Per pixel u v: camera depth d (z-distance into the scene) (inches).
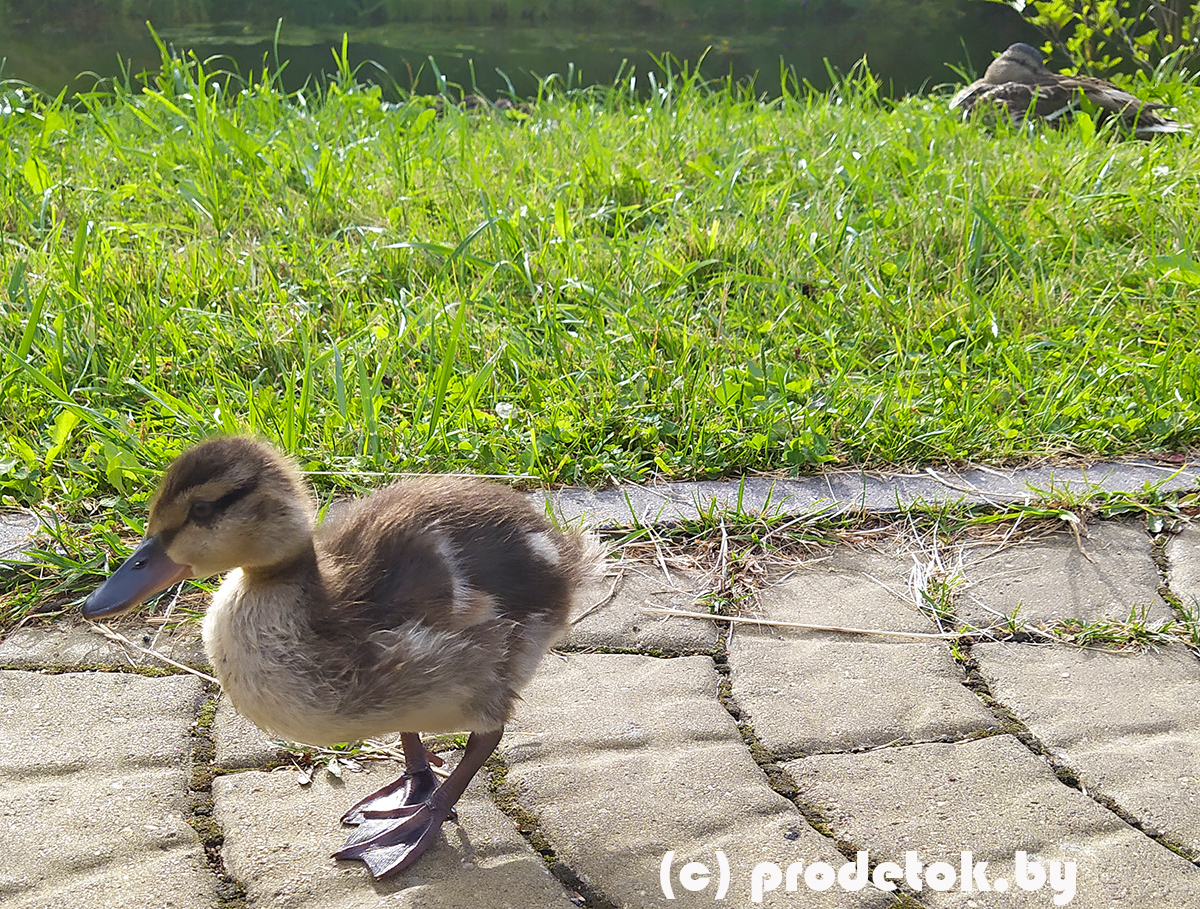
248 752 32.2
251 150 56.6
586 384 43.1
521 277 48.2
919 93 85.0
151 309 44.7
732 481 40.5
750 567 37.6
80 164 57.9
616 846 30.5
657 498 39.7
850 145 61.8
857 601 36.8
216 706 33.3
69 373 42.8
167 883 29.4
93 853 29.8
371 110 68.1
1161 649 35.3
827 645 35.5
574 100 79.3
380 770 32.4
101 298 45.2
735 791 31.5
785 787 31.8
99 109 64.3
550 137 64.3
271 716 29.8
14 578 36.2
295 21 137.6
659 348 44.8
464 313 44.1
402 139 62.0
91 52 113.3
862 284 48.0
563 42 127.4
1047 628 35.9
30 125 63.5
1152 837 30.7
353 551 31.1
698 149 61.2
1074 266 50.0
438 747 33.2
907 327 46.0
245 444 30.2
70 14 138.6
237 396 42.3
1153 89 77.0
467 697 30.3
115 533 37.7
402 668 29.5
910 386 42.8
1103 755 32.4
